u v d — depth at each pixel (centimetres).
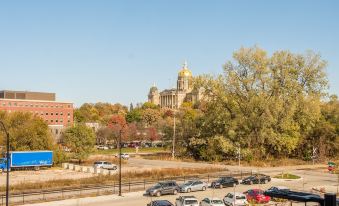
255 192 4303
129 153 12388
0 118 8544
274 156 9381
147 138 17712
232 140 9056
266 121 8619
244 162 8706
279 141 8725
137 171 6762
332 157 9712
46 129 8669
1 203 4216
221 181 5381
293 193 1358
